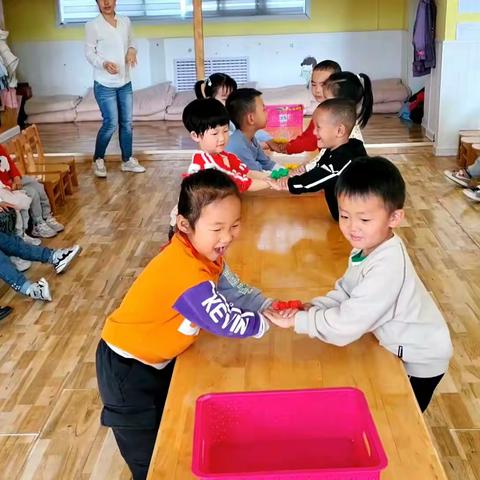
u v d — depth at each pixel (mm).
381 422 1317
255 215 2490
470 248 3889
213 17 7871
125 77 5676
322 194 2713
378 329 1600
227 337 1647
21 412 2529
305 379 1474
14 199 3879
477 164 4973
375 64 7984
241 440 1286
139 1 7871
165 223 4562
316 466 1225
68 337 3088
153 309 1552
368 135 6555
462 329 2973
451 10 5578
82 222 4637
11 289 3613
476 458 2180
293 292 1873
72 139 6918
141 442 1748
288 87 7746
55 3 7840
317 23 7855
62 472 2205
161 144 6586
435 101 6062
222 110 2461
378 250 1551
